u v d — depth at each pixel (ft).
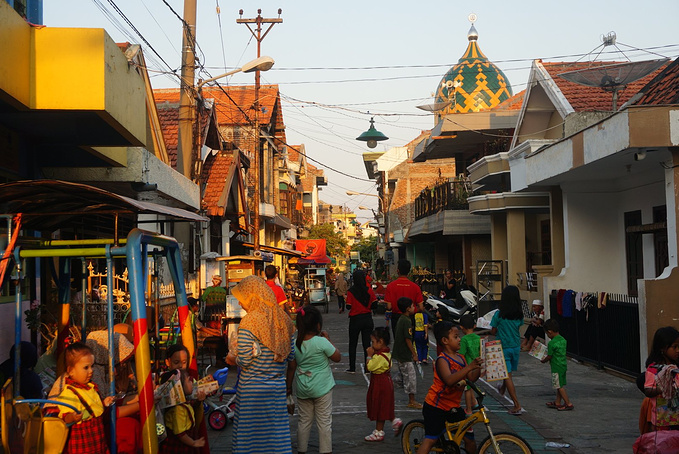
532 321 43.62
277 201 136.87
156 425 18.70
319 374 23.54
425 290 109.09
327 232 219.00
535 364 49.49
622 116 40.47
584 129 46.55
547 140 60.03
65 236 35.04
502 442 20.89
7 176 29.91
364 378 41.98
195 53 52.75
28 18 31.32
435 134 88.99
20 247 18.15
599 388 39.63
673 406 19.20
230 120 118.42
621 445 26.66
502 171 75.05
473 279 99.19
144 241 19.08
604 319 45.96
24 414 16.56
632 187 54.90
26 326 30.14
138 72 32.12
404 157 182.91
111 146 32.94
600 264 57.72
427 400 21.54
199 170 60.03
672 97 47.32
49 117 28.22
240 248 97.25
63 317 21.30
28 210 20.58
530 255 82.99
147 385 17.61
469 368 20.54
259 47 84.79
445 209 99.96
